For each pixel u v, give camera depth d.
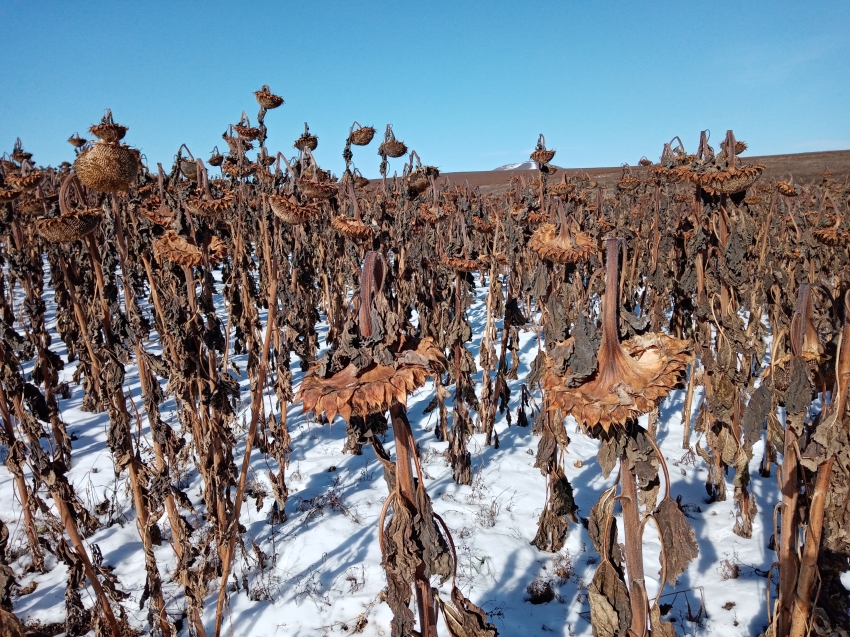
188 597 2.97
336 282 7.21
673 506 1.97
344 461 5.45
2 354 2.65
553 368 1.96
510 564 3.83
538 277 3.69
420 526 1.91
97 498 4.66
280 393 4.89
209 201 2.94
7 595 2.36
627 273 6.27
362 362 1.69
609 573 2.11
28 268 4.46
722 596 3.42
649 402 1.72
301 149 4.88
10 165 5.99
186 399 3.06
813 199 9.43
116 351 2.70
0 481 5.10
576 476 5.03
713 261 3.83
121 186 2.42
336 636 3.25
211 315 3.13
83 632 3.24
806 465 2.04
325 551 4.04
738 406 3.89
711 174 3.47
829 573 2.28
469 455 4.94
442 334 6.29
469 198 7.63
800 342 2.04
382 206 5.66
